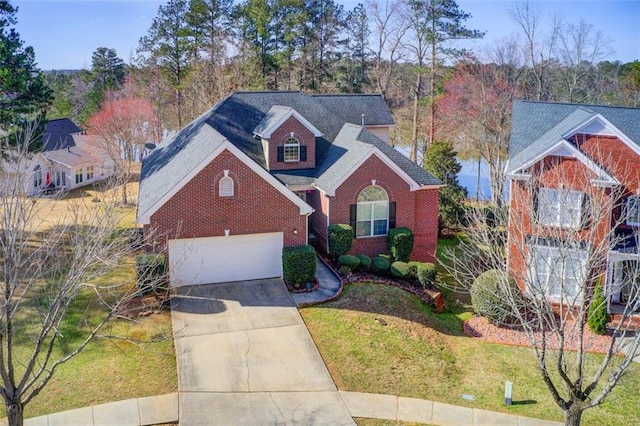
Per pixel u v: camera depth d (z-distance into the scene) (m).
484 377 19.08
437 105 56.53
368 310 22.64
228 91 53.25
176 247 23.80
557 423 16.42
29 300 20.66
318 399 17.08
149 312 21.55
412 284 26.27
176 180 23.64
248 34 61.59
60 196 21.67
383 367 18.97
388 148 29.80
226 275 24.83
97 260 16.61
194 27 59.88
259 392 17.20
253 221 24.59
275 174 29.84
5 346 19.14
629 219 23.75
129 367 18.17
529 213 18.27
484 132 46.31
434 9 55.88
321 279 25.72
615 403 17.78
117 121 45.00
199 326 20.95
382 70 66.12
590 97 54.75
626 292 24.23
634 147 23.50
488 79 52.38
